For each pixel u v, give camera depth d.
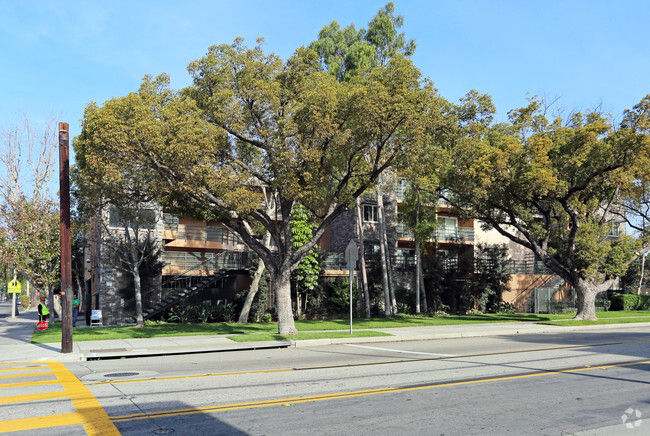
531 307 41.84
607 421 7.39
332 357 14.66
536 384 10.23
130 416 7.54
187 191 17.97
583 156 24.12
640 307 44.16
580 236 28.33
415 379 10.74
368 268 35.09
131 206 23.69
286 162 17.73
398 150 19.16
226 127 18.58
